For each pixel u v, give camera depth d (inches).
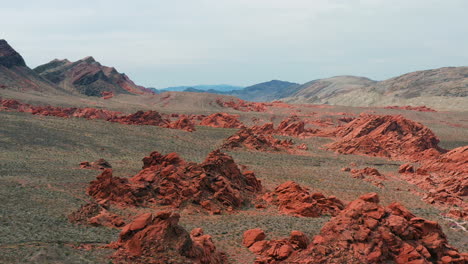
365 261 1174.3
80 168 2878.9
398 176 3543.3
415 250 1219.2
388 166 4047.7
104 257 1156.5
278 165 3769.7
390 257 1218.0
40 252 1135.6
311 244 1301.7
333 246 1244.5
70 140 4057.6
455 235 1899.6
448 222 2122.3
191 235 1421.0
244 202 2300.7
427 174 3511.3
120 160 3508.9
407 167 3663.9
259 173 3316.9
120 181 2223.2
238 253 1418.6
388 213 1346.0
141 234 1209.4
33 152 3373.5
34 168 2679.6
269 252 1332.4
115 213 1865.2
